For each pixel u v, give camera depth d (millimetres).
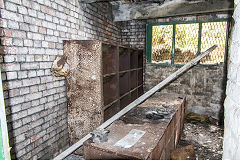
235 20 776
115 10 4379
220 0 3406
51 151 2617
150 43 4938
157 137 1704
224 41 4262
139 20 4961
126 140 1647
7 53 1864
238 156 650
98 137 1611
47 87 2477
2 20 1799
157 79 4973
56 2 2562
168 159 2256
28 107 2176
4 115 705
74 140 2945
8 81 1892
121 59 3922
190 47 4617
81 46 2627
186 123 4305
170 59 4844
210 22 4328
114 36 4707
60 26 2670
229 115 788
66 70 2658
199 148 3131
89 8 3459
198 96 4602
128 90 3980
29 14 2117
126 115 2348
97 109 2695
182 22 4555
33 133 2273
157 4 3898
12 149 1986
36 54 2250
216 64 4355
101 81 2639
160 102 3029
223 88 4320
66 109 2922
